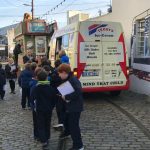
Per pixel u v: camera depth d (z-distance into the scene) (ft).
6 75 60.49
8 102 50.78
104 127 32.89
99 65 46.19
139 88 51.62
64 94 24.67
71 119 25.09
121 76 46.93
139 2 53.42
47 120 27.07
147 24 49.52
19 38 115.44
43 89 26.40
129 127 32.65
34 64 41.42
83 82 45.80
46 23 103.55
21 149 26.84
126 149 26.16
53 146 27.45
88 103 45.85
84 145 27.30
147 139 28.68
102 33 46.42
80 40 45.96
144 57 50.06
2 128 33.91
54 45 57.21
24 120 37.37
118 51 46.88
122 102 45.83
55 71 31.58
